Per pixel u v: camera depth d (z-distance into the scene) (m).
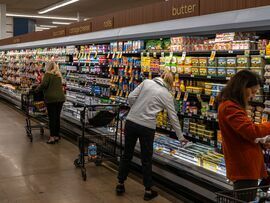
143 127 4.16
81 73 8.37
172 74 4.48
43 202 4.20
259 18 3.45
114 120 5.69
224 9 3.92
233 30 3.78
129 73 6.02
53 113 7.02
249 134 2.47
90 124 5.14
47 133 8.09
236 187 2.65
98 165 5.66
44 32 10.39
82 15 21.86
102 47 6.99
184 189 4.46
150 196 4.29
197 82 4.69
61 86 7.07
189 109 4.74
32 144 7.02
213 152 4.31
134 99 4.28
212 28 4.00
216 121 4.32
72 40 8.05
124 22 5.94
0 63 16.05
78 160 5.54
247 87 2.59
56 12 20.83
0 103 13.37
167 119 5.11
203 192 3.80
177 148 4.64
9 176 5.10
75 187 4.71
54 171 5.36
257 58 3.72
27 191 4.54
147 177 4.27
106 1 16.62
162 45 5.27
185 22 4.43
